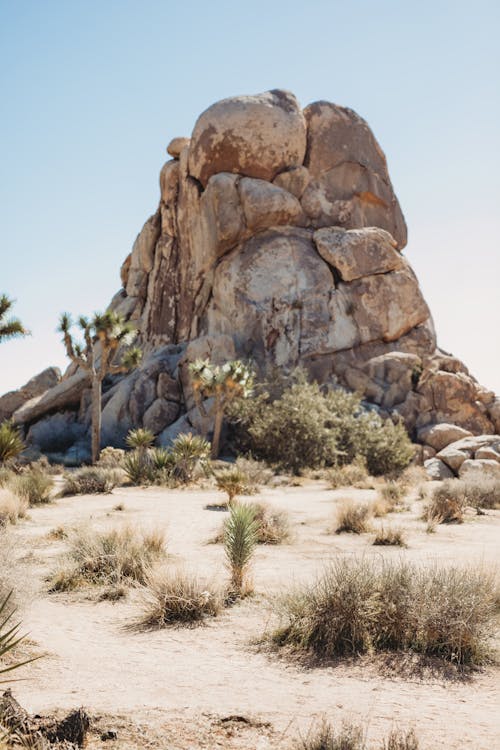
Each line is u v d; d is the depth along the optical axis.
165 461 27.50
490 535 13.41
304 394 36.22
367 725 4.02
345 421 36.25
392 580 6.28
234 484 19.27
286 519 13.20
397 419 41.06
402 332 47.88
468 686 4.96
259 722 4.06
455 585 6.22
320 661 5.53
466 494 18.59
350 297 46.81
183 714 4.18
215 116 51.38
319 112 53.88
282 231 48.81
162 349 51.09
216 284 48.56
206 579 7.90
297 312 45.19
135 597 7.81
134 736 3.82
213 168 51.47
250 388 36.69
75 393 51.50
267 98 52.59
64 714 3.95
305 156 53.00
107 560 9.01
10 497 15.14
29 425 51.25
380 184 55.00
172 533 13.24
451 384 43.16
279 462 34.34
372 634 6.04
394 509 18.41
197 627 6.58
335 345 44.81
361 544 12.06
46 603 7.46
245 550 8.05
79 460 39.44
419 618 5.91
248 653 5.75
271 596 7.65
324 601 6.05
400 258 49.31
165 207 57.78
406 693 4.76
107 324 34.69
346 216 51.88
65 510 17.12
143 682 4.88
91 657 5.50
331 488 27.02
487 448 36.06
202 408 36.12
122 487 25.08
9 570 6.27
